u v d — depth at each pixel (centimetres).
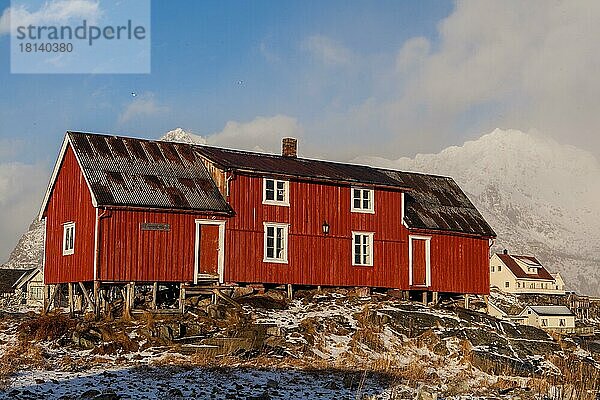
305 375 2689
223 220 3775
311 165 4441
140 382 2364
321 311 3734
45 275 3931
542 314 6875
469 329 3741
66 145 3809
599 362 3722
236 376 2559
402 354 3306
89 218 3512
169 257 3588
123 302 3659
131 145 3925
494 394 2717
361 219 4250
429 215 4631
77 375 2453
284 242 3969
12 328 3228
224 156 4094
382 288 4300
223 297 3612
